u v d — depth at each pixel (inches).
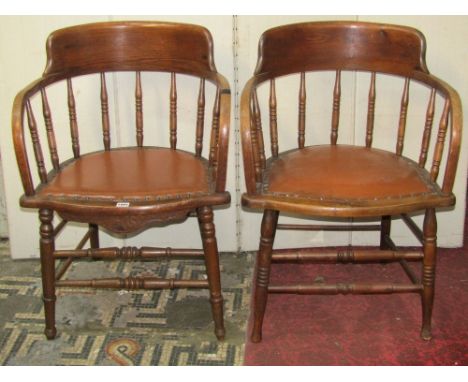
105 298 76.7
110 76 77.5
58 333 70.1
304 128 73.8
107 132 73.5
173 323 71.8
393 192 61.1
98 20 75.7
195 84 78.3
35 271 83.3
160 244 86.2
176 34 70.3
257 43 76.6
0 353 67.0
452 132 59.5
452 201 60.6
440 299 75.2
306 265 83.7
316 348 67.3
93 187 62.1
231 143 80.7
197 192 61.5
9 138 79.8
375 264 83.4
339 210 58.6
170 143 75.3
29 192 61.6
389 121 80.4
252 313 73.5
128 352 66.8
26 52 76.2
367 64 71.6
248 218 85.0
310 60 71.7
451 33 76.3
